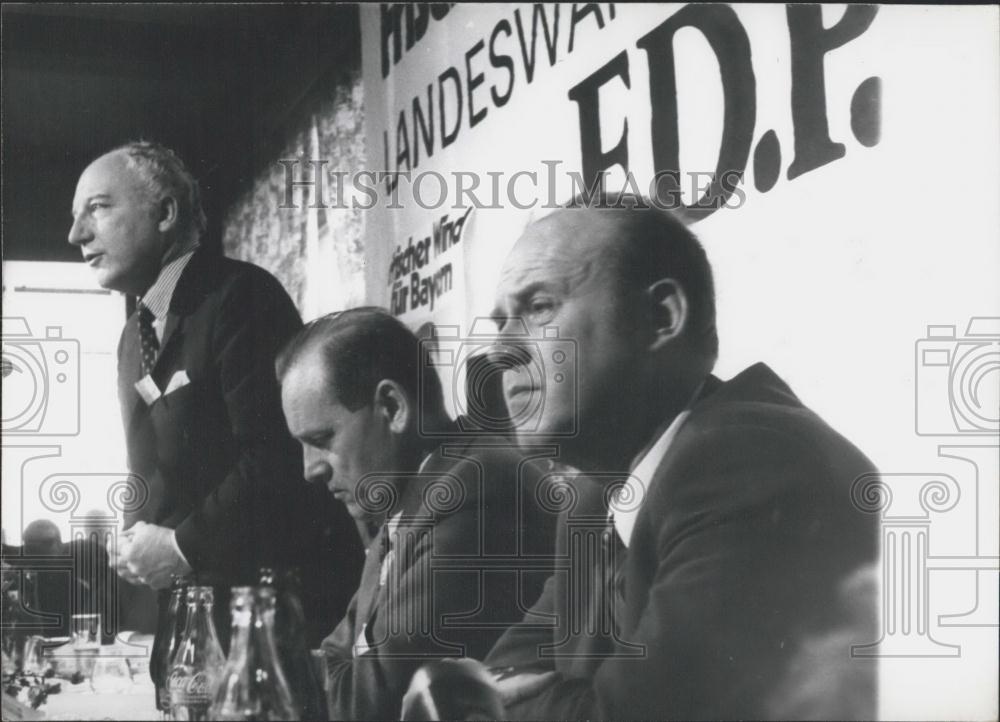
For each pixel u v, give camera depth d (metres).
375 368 2.10
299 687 2.05
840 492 1.78
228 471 2.15
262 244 2.18
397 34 2.18
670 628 1.84
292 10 2.25
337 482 2.11
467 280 2.06
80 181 2.20
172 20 2.22
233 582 2.13
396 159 2.14
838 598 1.78
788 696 1.77
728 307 1.86
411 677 2.02
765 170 1.85
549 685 1.93
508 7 2.09
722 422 1.84
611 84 1.99
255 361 2.16
